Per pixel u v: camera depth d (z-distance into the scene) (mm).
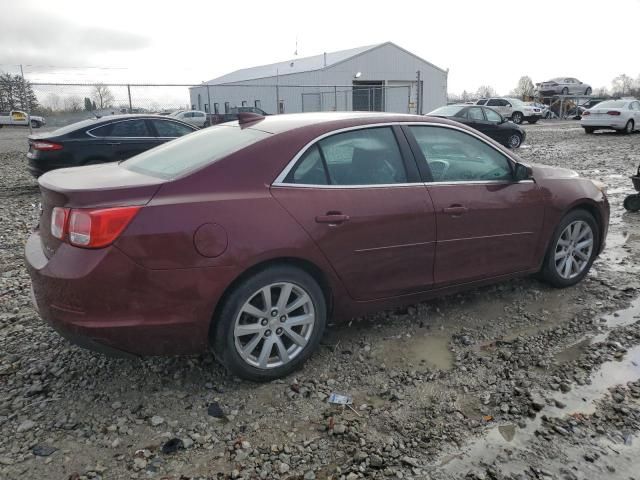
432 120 3943
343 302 3494
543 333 3926
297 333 3336
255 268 3084
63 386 3244
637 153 15242
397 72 37844
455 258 3900
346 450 2689
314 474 2527
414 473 2521
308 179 3295
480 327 4039
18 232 7043
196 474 2523
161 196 2889
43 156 9328
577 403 3053
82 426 2863
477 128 16812
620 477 2482
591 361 3498
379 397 3154
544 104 43312
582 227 4730
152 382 3293
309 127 3430
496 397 3125
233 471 2539
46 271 2848
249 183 3104
